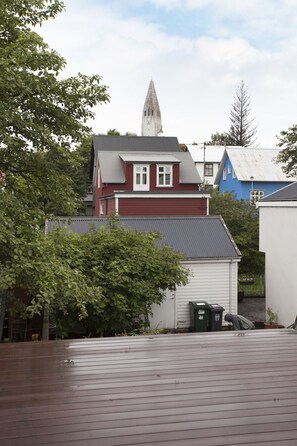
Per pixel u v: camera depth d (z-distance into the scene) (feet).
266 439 14.29
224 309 56.54
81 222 62.13
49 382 19.07
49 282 31.78
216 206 98.68
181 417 15.80
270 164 156.56
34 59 33.30
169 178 122.83
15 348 23.79
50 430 14.96
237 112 268.62
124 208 100.12
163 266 49.52
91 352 23.04
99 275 45.93
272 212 59.41
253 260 79.97
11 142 31.83
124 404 16.87
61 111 35.45
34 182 38.52
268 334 26.37
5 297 42.32
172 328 58.49
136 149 145.89
